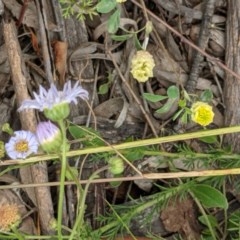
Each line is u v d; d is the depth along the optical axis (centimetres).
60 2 27
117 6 28
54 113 22
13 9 28
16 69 28
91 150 26
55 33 28
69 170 25
